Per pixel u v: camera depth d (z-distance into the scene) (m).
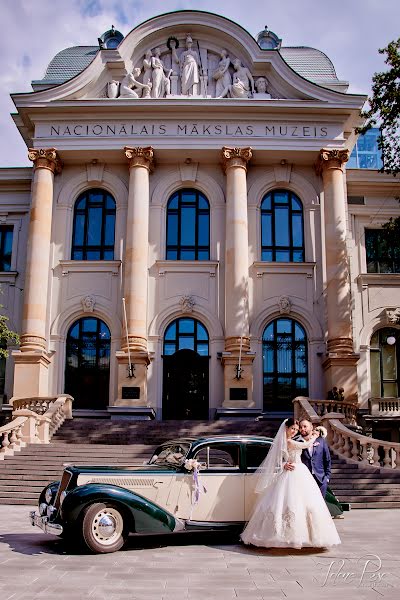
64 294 28.12
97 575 7.02
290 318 28.22
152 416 26.05
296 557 8.15
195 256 28.69
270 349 27.97
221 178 29.30
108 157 29.00
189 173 29.20
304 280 28.34
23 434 20.52
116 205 29.06
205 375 27.64
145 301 27.34
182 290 28.06
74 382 27.70
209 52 30.23
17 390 26.25
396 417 27.03
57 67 32.34
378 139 22.89
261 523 8.72
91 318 28.22
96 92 29.30
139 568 7.43
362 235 30.56
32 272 27.39
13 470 17.97
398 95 21.83
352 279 29.88
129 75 29.41
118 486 8.93
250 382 26.27
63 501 8.67
